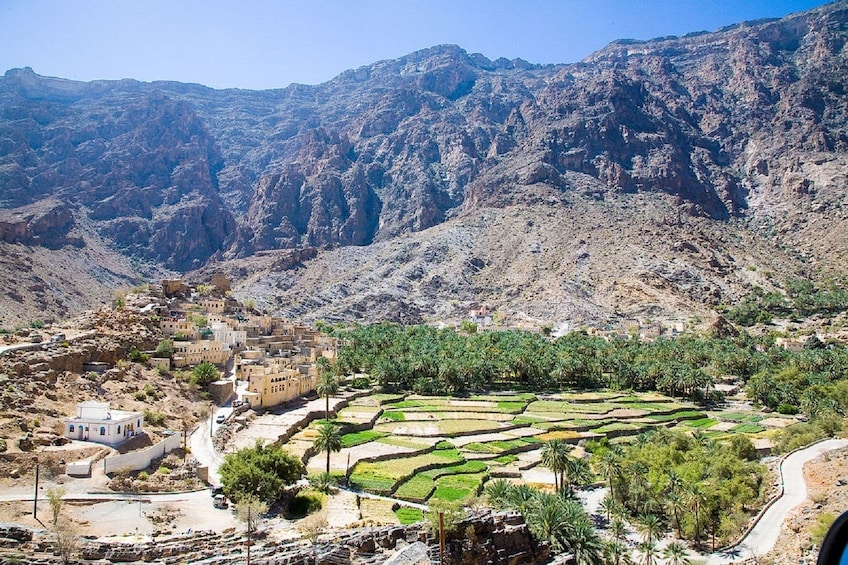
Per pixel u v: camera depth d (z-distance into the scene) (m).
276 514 118.31
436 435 196.00
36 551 86.69
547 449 147.12
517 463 175.25
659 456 160.75
